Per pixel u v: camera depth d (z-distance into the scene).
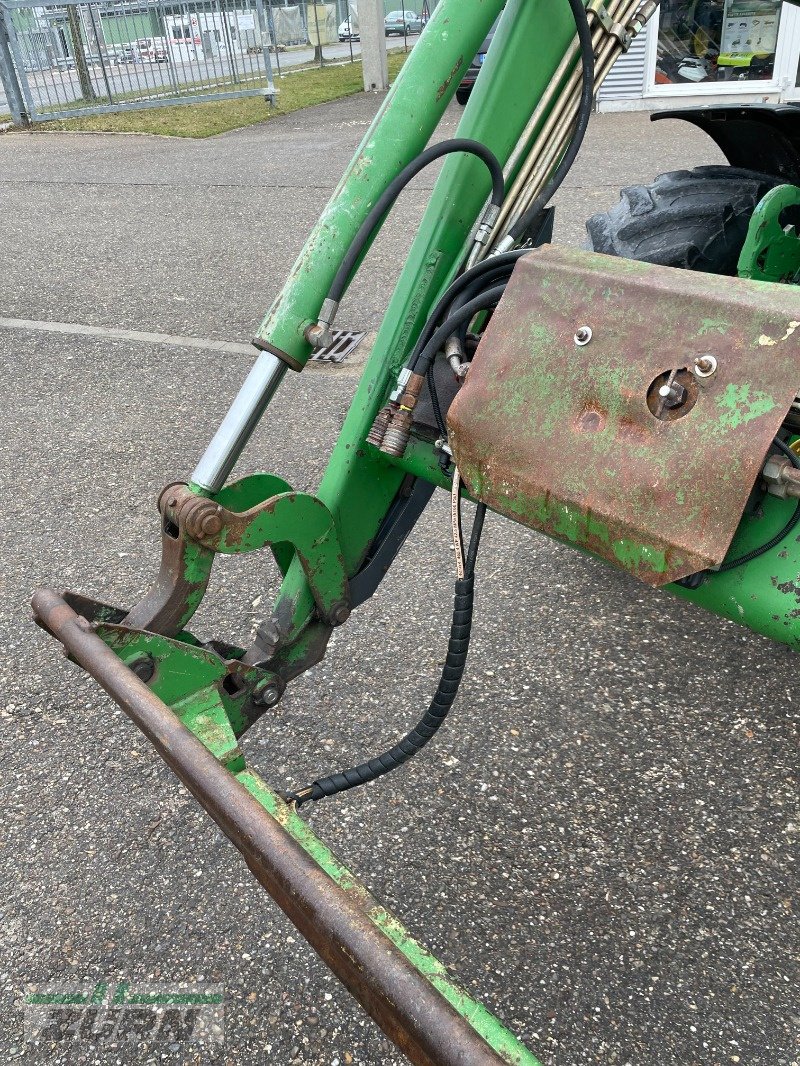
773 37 9.18
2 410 3.91
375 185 1.46
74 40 12.33
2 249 6.30
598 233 2.46
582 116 1.58
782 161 2.56
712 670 2.28
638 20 1.64
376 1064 1.46
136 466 3.38
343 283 1.45
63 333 4.73
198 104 12.66
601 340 1.20
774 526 1.15
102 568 2.79
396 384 1.60
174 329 4.69
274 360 1.47
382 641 2.42
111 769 2.06
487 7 1.46
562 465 1.21
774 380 1.04
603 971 1.58
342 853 1.83
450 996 1.02
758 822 1.85
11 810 1.97
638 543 1.14
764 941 1.62
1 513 3.13
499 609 2.53
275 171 8.05
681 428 1.11
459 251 1.62
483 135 1.58
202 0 12.44
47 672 2.38
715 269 2.22
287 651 1.59
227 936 1.68
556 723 2.13
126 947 1.67
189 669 1.41
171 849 1.86
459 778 1.99
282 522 1.47
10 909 1.75
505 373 1.29
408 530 1.75
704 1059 1.44
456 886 1.75
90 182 8.17
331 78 15.79
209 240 6.17
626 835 1.84
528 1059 0.95
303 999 1.56
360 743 2.09
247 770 1.34
